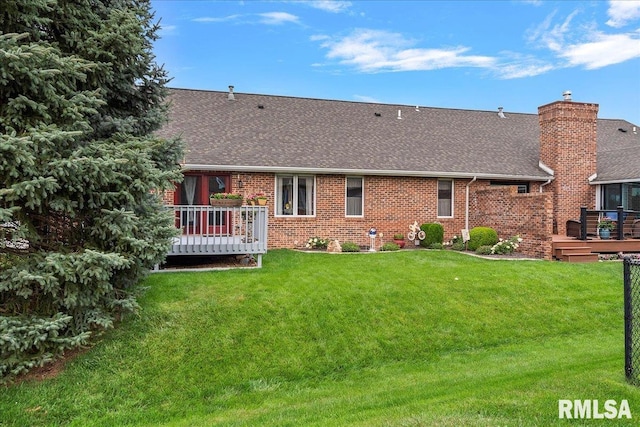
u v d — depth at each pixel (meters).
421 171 15.02
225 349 6.25
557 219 16.28
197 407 5.16
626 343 5.18
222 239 10.33
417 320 7.55
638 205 15.42
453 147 17.38
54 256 5.27
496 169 16.09
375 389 5.46
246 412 4.96
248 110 17.20
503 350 6.88
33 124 5.23
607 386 4.89
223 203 11.03
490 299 8.60
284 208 14.32
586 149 16.55
